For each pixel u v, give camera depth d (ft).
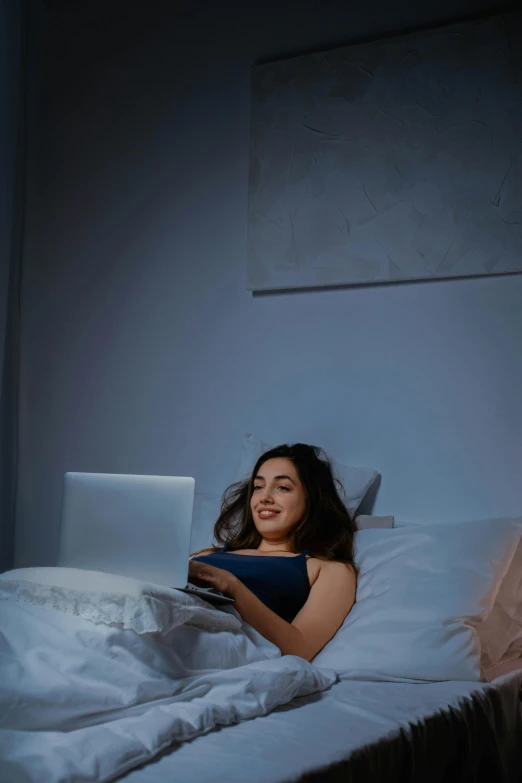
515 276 7.88
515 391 7.81
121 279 10.32
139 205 10.25
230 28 9.67
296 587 6.87
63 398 10.64
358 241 8.56
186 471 9.66
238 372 9.39
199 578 6.04
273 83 9.17
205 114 9.81
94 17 10.68
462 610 6.16
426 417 8.22
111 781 3.69
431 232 8.19
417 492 8.21
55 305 10.78
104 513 5.77
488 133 7.99
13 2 10.85
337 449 8.69
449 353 8.15
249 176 9.27
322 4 9.06
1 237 10.73
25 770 3.57
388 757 4.54
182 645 5.10
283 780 3.81
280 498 7.59
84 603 4.75
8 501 10.79
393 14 8.64
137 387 10.10
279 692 4.98
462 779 5.16
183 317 9.83
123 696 4.38
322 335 8.87
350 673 5.88
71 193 10.77
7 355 10.87
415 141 8.33
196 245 9.78
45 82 11.04
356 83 8.68
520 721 6.08
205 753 4.10
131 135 10.36
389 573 6.78
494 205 7.92
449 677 5.86
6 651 4.52
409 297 8.39
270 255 9.05
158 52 10.19
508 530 6.69
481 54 8.05
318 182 8.82
